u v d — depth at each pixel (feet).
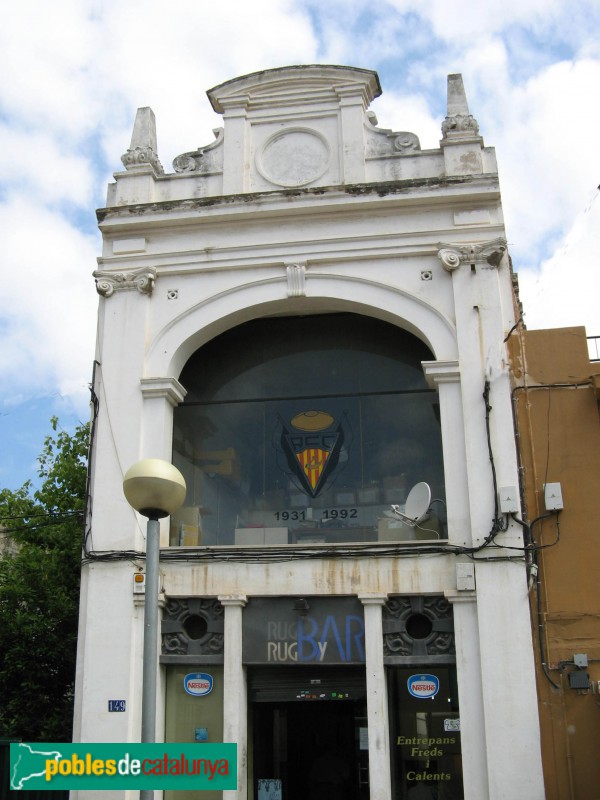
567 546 42.80
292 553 44.83
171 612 45.27
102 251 50.96
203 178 52.24
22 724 59.62
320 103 52.85
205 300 49.47
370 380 49.75
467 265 47.62
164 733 44.09
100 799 42.01
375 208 49.29
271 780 44.27
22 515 74.23
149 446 47.37
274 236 49.78
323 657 43.75
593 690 40.60
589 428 44.37
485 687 41.04
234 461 49.37
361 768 43.65
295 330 51.26
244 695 44.16
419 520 45.91
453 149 50.01
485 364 45.80
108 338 49.29
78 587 67.26
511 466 43.98
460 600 42.68
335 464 48.52
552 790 39.60
